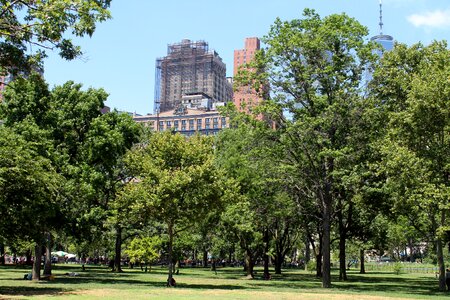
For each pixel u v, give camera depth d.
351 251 73.44
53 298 19.61
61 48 13.19
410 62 34.34
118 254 53.41
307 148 33.03
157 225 55.94
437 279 47.22
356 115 31.94
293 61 32.84
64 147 36.34
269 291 26.45
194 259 101.44
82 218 34.78
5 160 23.52
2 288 25.67
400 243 88.94
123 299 19.62
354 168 30.34
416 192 27.23
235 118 34.34
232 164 41.62
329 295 24.19
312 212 41.78
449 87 26.81
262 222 42.28
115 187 41.62
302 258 107.50
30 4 12.47
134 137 41.22
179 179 27.94
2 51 13.80
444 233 28.56
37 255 34.59
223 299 20.22
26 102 35.31
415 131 28.62
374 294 25.92
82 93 38.50
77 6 12.35
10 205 24.44
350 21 33.41
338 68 32.84
